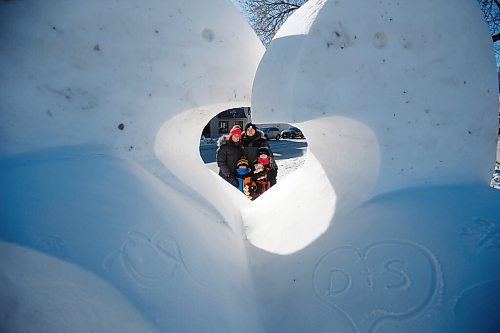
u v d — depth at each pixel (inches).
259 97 60.5
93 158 59.4
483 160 63.5
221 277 53.4
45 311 35.1
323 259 55.7
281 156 466.3
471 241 47.6
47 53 56.9
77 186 51.9
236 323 46.1
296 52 54.8
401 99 58.8
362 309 45.0
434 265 45.9
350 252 54.2
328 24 54.6
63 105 58.9
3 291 35.2
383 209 58.7
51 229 43.6
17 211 44.0
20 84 55.6
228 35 71.7
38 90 56.9
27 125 56.4
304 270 56.1
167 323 40.1
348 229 59.1
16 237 40.7
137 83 63.7
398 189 61.7
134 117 64.6
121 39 61.4
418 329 39.8
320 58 54.8
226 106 75.4
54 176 52.0
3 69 54.2
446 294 41.9
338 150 73.3
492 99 62.5
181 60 66.7
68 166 55.1
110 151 63.1
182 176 71.1
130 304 39.6
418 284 44.5
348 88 56.7
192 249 53.6
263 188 161.0
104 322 36.5
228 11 71.5
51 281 37.8
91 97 60.7
